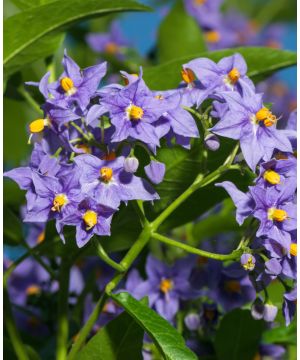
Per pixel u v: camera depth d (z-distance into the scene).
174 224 0.44
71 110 0.39
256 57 0.46
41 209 0.38
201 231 0.52
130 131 0.38
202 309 0.47
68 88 0.39
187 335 0.47
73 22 0.44
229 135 0.38
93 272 0.48
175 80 0.45
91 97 0.39
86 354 0.41
